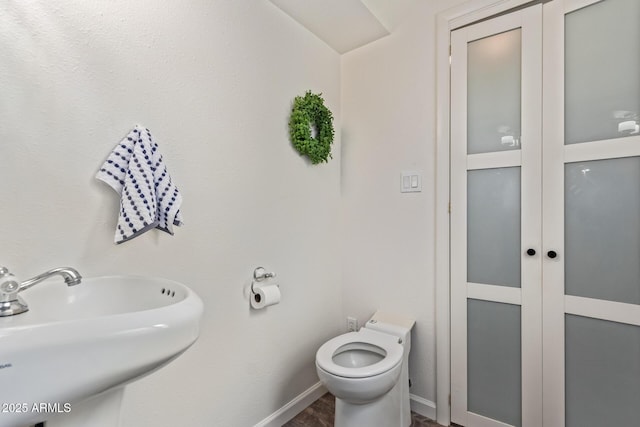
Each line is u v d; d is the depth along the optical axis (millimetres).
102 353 521
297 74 1719
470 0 1571
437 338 1655
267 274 1491
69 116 912
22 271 832
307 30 1787
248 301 1439
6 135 807
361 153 1959
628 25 1216
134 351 554
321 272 1882
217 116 1315
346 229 2025
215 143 1308
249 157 1449
